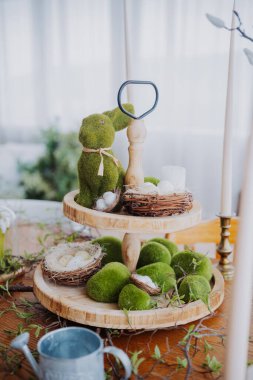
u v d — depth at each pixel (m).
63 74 2.30
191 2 1.82
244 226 0.37
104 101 2.21
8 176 2.46
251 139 0.36
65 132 2.34
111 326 0.59
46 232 1.14
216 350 0.57
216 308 0.67
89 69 2.22
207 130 1.90
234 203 1.78
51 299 0.64
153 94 1.97
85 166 0.71
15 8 2.35
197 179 1.94
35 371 0.44
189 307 0.61
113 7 2.05
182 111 1.93
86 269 0.68
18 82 2.45
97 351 0.41
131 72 0.87
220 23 0.46
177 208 0.65
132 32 1.95
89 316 0.60
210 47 1.82
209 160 1.91
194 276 0.67
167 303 0.65
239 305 0.38
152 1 1.90
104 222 0.64
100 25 2.14
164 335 0.61
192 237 1.12
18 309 0.70
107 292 0.64
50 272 0.69
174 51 1.90
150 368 0.53
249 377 0.49
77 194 0.79
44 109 2.42
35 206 1.46
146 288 0.64
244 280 0.37
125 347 0.58
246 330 0.38
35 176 2.37
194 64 1.87
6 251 0.88
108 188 0.71
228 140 0.83
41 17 2.30
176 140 1.96
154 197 0.63
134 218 0.63
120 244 0.79
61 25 2.25
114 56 2.09
